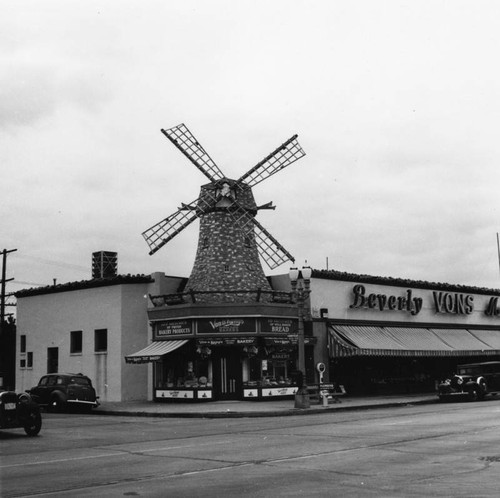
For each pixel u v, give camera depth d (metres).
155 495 9.20
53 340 38.66
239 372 31.66
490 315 47.28
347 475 10.55
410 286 41.53
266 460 12.34
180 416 26.00
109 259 42.25
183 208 35.47
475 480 9.92
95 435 18.31
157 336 33.25
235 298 32.78
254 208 35.59
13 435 18.52
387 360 39.53
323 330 35.97
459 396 32.34
